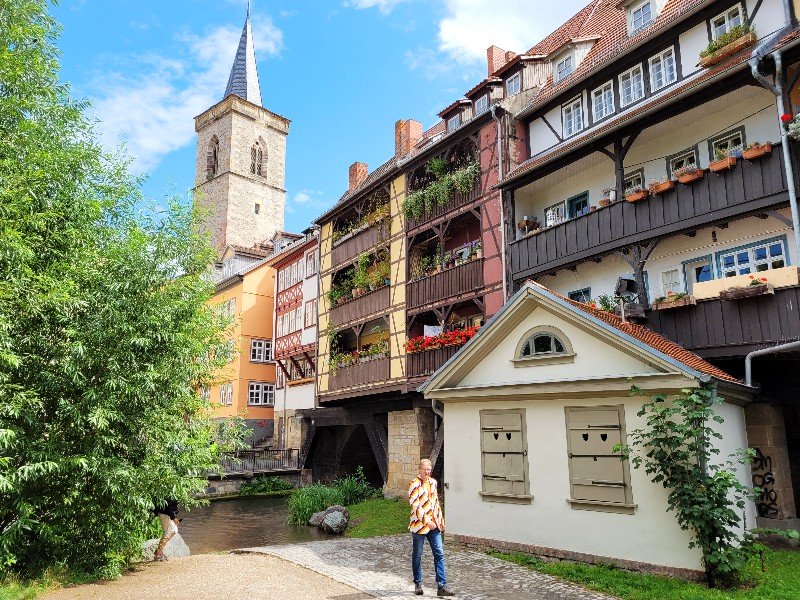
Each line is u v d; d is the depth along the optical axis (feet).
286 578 29.45
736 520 27.07
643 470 30.17
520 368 36.37
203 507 79.41
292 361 105.09
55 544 30.99
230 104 178.40
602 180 53.36
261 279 125.49
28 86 32.65
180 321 33.78
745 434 35.45
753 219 42.14
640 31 53.47
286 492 92.63
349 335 88.48
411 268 70.23
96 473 29.81
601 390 31.94
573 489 32.63
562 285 55.62
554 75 63.41
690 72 46.29
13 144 31.45
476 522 37.14
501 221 58.54
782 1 40.70
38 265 32.32
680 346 39.09
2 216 29.32
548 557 33.09
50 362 30.73
